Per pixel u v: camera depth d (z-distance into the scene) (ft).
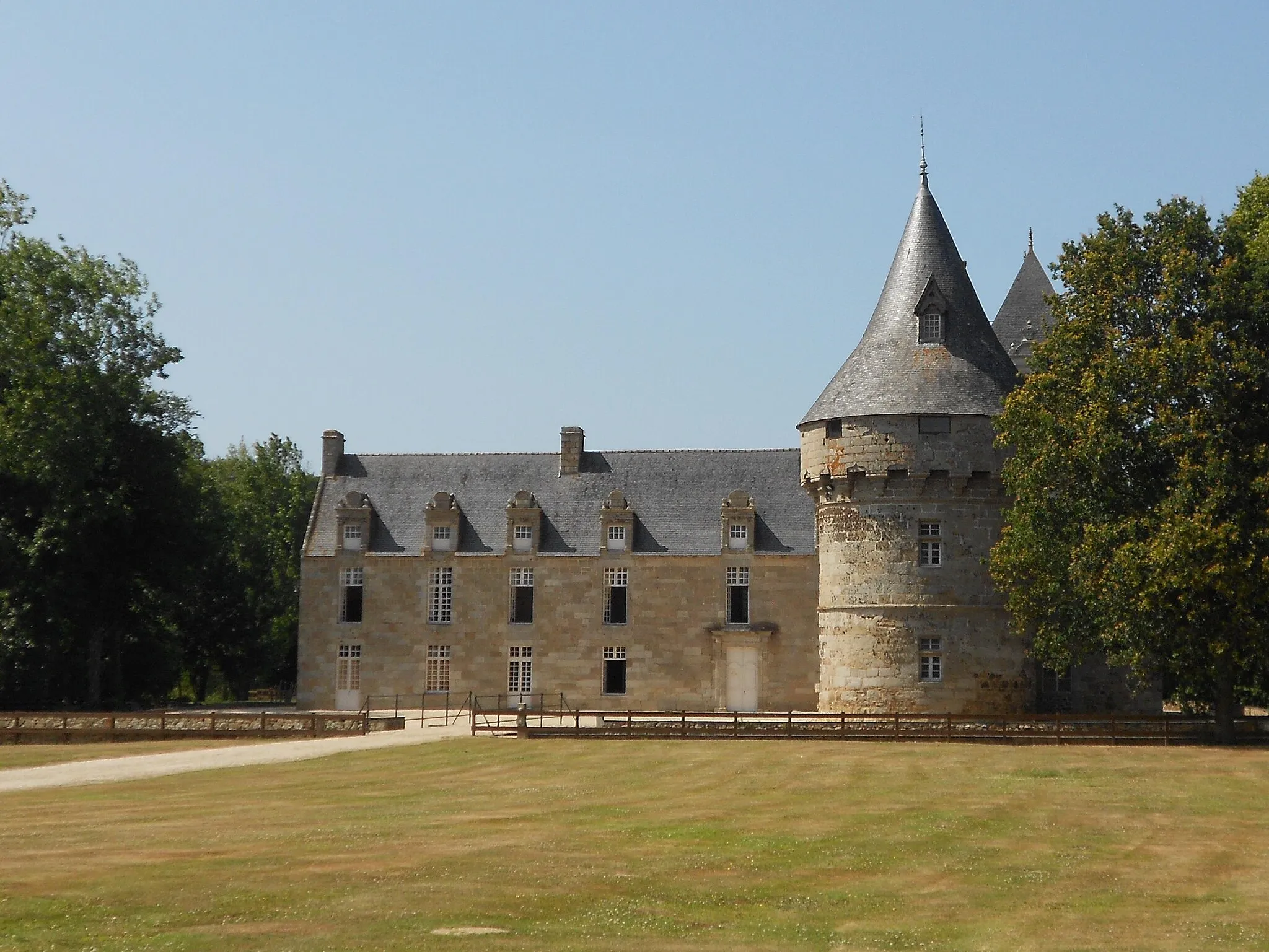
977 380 163.94
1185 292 139.23
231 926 58.34
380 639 197.16
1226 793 100.37
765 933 58.95
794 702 187.83
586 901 63.87
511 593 196.03
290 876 67.97
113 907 61.26
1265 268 138.51
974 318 168.96
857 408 163.94
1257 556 128.67
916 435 161.58
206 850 75.20
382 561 198.08
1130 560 128.88
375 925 58.75
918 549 161.58
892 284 171.12
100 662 198.59
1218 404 133.80
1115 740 137.49
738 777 109.29
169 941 55.88
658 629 192.03
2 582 187.32
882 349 167.43
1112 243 143.54
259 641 265.13
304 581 199.31
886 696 160.56
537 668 193.88
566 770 114.32
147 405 200.34
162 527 201.87
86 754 133.18
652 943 57.06
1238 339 136.56
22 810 91.71
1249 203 161.89
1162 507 130.62
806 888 67.21
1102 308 140.87
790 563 190.19
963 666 159.63
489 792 100.58
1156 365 133.39
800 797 97.91
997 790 101.65
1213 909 63.98
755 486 198.08
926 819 87.40
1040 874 71.05
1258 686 153.07
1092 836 82.33
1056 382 143.95
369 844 77.41
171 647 227.81
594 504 199.41
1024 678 161.89
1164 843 80.12
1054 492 146.30
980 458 161.17
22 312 189.47
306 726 149.89
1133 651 134.82
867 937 58.70
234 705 221.05
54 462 186.09
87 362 194.08
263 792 101.19
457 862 71.87
